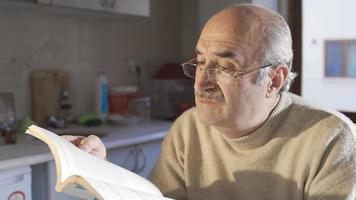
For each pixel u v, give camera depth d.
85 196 0.78
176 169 1.13
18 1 1.80
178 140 1.16
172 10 3.05
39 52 2.28
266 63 0.90
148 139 2.04
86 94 2.53
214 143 1.08
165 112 2.66
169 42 3.04
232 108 0.90
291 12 2.53
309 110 1.00
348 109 2.48
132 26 2.77
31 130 0.81
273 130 0.99
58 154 0.75
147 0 2.39
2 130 1.97
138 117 2.41
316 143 0.94
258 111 0.94
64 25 2.39
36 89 2.26
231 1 2.47
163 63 3.00
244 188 1.01
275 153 0.99
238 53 0.87
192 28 3.06
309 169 0.93
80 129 2.13
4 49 2.12
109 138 1.91
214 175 1.06
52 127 2.15
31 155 1.58
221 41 0.88
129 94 2.59
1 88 2.13
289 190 0.96
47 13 2.24
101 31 2.59
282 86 0.98
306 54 2.54
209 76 0.90
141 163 2.09
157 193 0.88
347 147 0.91
